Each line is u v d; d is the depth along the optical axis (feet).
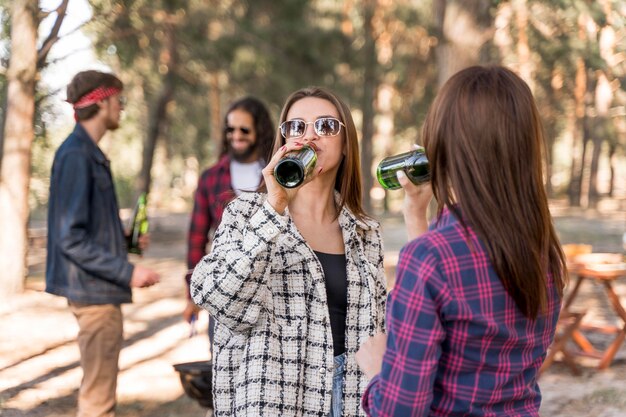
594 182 118.73
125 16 39.88
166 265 47.80
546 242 5.90
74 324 27.43
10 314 29.01
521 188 5.79
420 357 5.56
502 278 5.67
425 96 87.25
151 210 126.11
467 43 31.60
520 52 58.90
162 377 21.11
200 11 54.29
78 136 12.50
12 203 31.89
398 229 77.30
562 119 115.65
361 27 86.94
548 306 6.10
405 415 5.57
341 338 8.48
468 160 5.78
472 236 5.70
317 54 66.18
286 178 7.74
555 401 19.01
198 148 118.21
